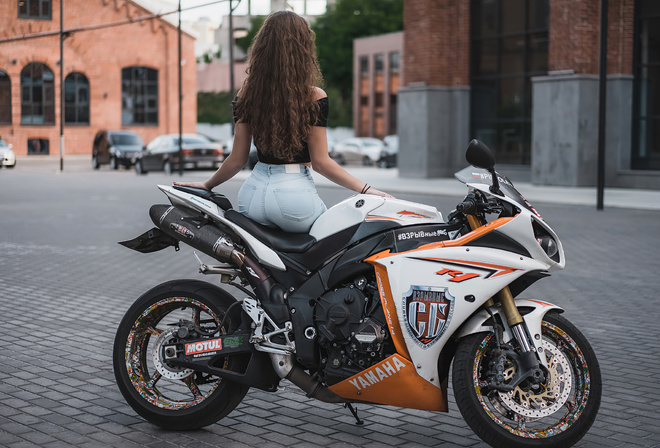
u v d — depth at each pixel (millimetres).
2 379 5266
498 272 3836
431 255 3877
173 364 4219
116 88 50688
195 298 4285
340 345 3979
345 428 4406
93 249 11914
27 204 19219
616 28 22438
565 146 22938
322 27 77750
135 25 51281
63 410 4637
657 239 12602
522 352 3809
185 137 33969
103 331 6707
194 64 54500
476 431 3879
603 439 4250
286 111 3965
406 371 3883
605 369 5645
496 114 26500
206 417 4250
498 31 26188
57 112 34312
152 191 23734
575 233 13336
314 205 4105
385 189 23078
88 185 26312
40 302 7934
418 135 27672
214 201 4246
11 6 30203
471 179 3920
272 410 4711
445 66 27453
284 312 4043
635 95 22641
